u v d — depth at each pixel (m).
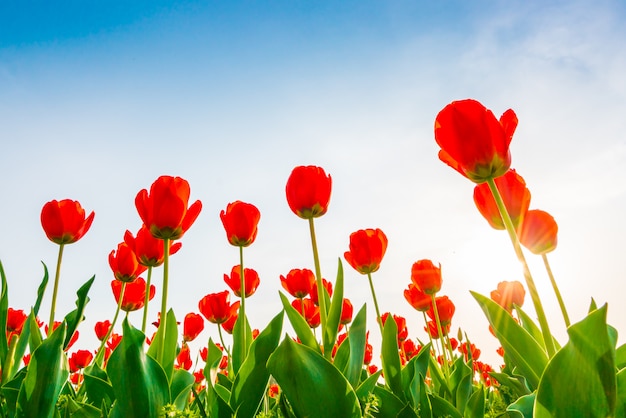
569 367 0.28
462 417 0.60
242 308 0.62
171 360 0.52
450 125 0.39
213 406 0.45
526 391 0.70
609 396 0.26
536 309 0.34
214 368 0.66
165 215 0.50
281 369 0.37
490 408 0.75
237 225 0.63
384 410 0.55
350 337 0.49
